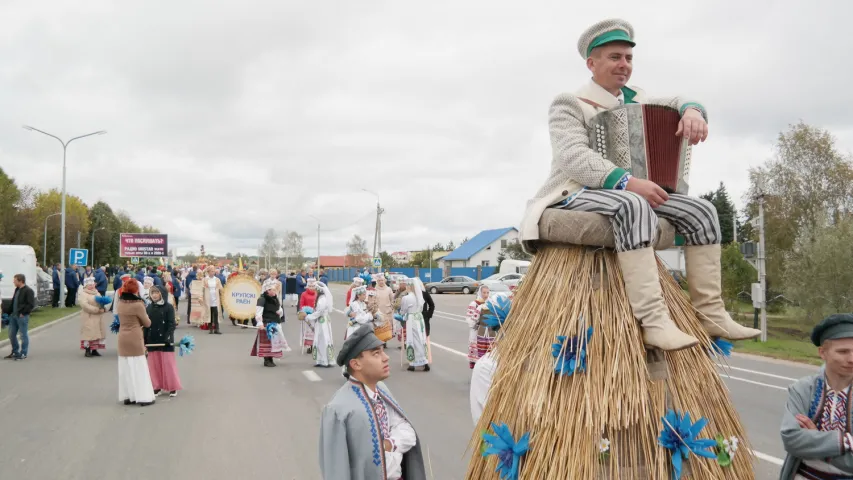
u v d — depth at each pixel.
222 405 8.26
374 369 3.09
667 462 2.25
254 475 5.41
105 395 8.95
